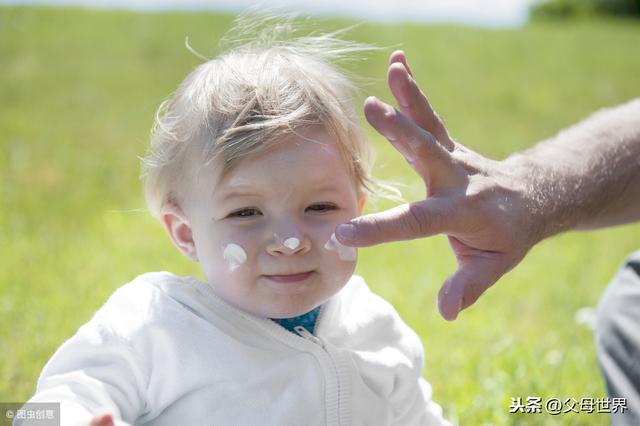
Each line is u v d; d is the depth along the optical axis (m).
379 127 1.85
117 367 1.98
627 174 2.35
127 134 10.03
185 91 2.21
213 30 15.62
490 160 2.07
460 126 11.79
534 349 3.86
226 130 2.00
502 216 1.91
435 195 1.89
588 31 19.41
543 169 2.18
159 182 2.17
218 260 2.02
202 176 2.03
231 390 2.04
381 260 5.63
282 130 1.98
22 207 6.72
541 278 5.46
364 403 2.17
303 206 1.99
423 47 15.88
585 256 6.10
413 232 1.81
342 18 16.05
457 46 16.42
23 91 11.70
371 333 2.29
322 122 2.06
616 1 25.48
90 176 8.02
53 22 15.40
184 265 5.16
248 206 1.97
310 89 2.10
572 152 2.32
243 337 2.07
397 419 2.29
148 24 15.73
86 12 16.27
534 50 16.81
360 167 2.20
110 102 11.53
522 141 11.19
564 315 4.71
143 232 6.11
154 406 2.03
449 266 5.54
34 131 9.80
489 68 15.16
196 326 2.05
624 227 7.07
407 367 2.29
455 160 1.94
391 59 2.02
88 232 6.07
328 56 2.41
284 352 2.10
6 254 5.36
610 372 2.58
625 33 19.52
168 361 2.02
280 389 2.06
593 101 13.55
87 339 1.99
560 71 15.37
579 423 3.14
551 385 3.44
